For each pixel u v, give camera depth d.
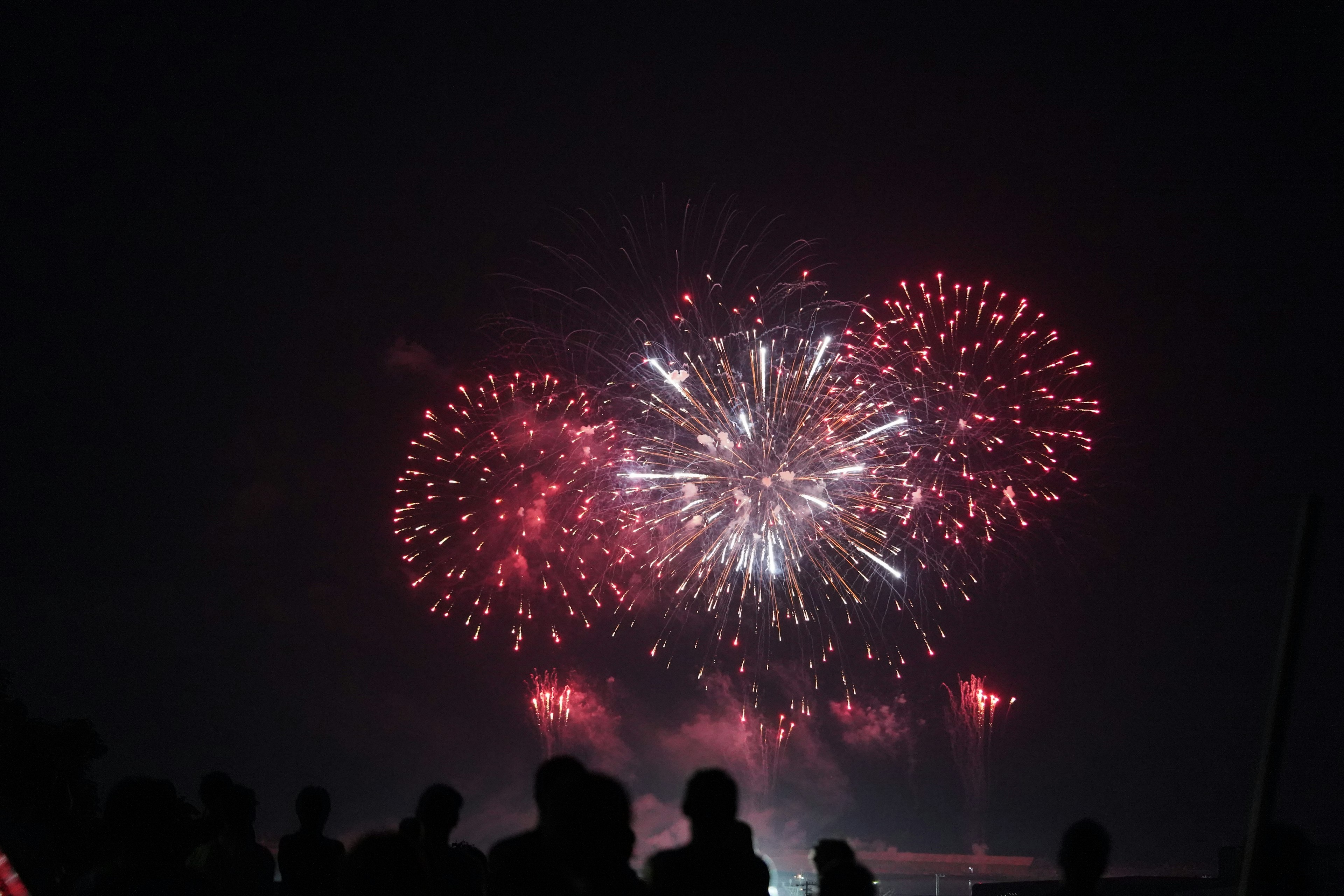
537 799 7.21
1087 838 7.04
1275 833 7.14
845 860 8.71
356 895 6.10
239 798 10.98
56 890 8.82
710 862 7.11
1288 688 5.84
